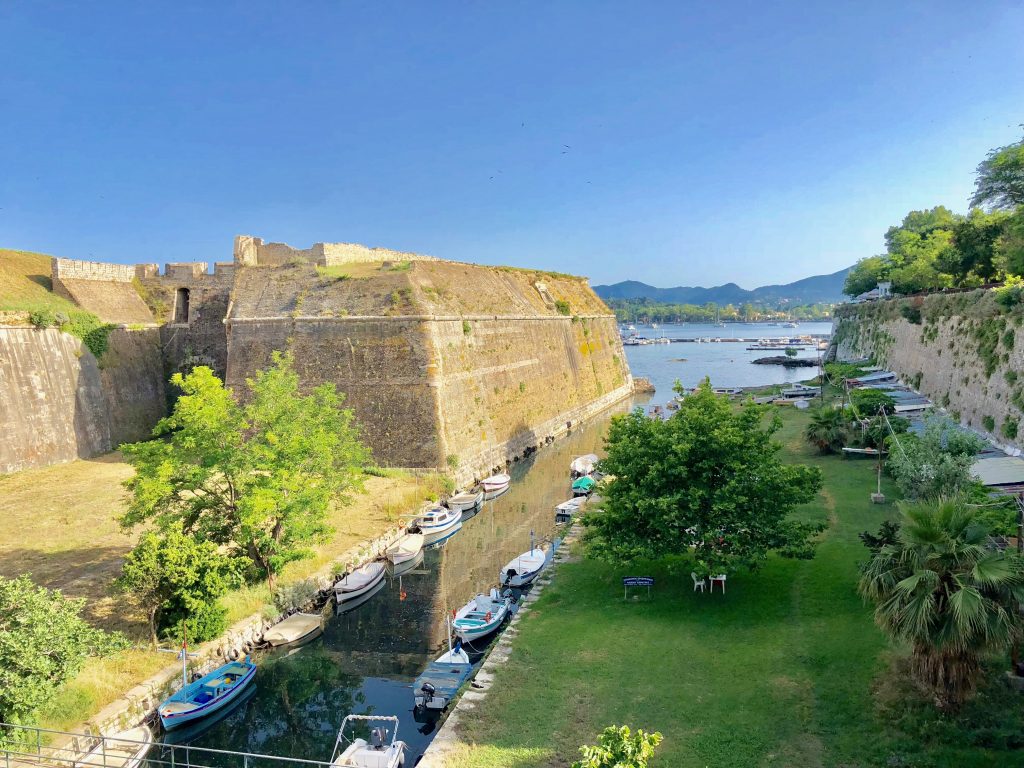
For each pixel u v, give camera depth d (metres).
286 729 21.39
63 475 43.34
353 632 27.41
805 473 25.41
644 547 24.31
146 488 25.16
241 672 22.62
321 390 35.69
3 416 42.94
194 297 59.75
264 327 50.84
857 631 20.11
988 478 26.89
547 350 69.62
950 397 47.78
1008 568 14.26
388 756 18.34
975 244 59.16
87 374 50.41
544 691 18.70
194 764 19.38
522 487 48.31
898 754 14.31
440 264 62.00
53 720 18.38
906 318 62.59
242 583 26.67
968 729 14.50
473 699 18.55
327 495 29.92
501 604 27.80
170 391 59.00
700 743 15.75
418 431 46.28
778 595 23.69
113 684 20.66
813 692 17.23
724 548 23.95
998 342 40.34
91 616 24.30
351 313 49.72
